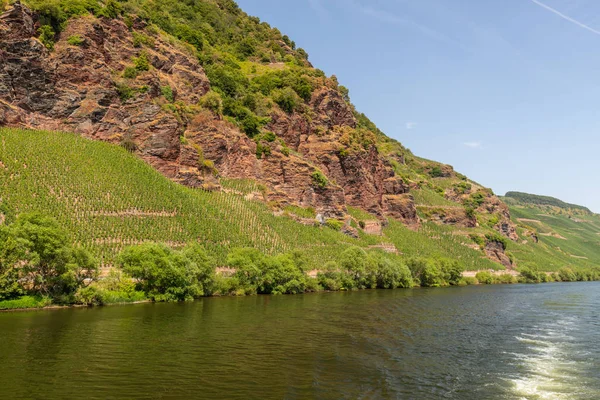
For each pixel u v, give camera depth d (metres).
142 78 122.81
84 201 92.38
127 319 60.34
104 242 85.56
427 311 81.12
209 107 140.25
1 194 82.19
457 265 161.62
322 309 77.69
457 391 37.16
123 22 129.38
